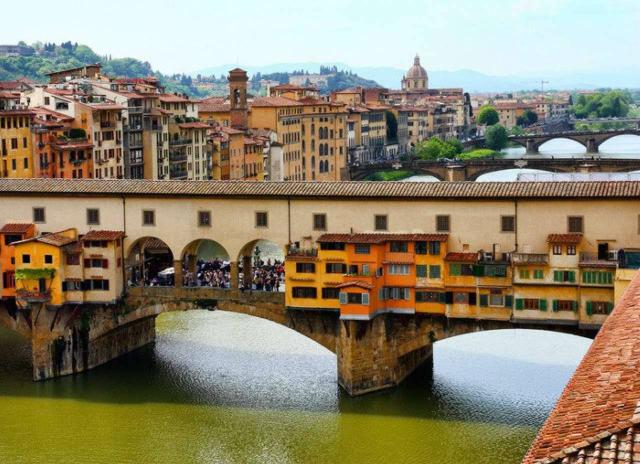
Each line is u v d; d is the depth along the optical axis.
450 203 93.62
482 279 91.56
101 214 103.88
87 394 96.69
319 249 95.94
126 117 189.25
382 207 95.75
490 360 106.44
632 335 36.44
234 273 101.06
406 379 99.12
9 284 105.31
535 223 91.50
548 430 28.03
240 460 78.56
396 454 78.81
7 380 102.38
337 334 97.00
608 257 89.56
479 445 80.19
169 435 84.62
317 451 80.06
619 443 25.14
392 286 94.88
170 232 102.31
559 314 89.38
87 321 104.06
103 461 78.81
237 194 99.38
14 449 81.69
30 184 106.44
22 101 180.12
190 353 111.94
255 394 95.44
